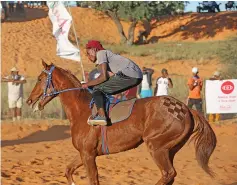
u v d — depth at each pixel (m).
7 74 30.52
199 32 44.47
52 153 12.84
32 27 42.19
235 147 13.48
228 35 42.66
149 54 36.75
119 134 7.77
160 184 7.63
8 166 10.93
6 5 43.44
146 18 41.19
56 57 35.09
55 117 18.64
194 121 7.79
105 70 7.80
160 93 17.03
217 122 17.16
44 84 8.38
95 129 7.84
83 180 9.74
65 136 15.45
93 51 8.07
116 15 42.31
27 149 13.40
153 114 7.68
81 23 45.59
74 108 8.15
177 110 7.68
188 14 49.78
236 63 23.33
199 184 9.51
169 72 31.38
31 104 8.52
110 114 7.82
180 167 11.05
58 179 9.84
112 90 7.92
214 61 32.78
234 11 50.03
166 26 46.94
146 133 7.70
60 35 14.43
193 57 34.28
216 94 16.92
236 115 18.39
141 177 10.09
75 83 8.30
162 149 7.66
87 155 7.89
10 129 16.03
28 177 9.95
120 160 11.84
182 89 22.42
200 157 7.75
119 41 43.66
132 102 7.89
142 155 12.58
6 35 39.25
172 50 37.06
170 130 7.61
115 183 9.52
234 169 10.83
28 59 33.94
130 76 7.90
